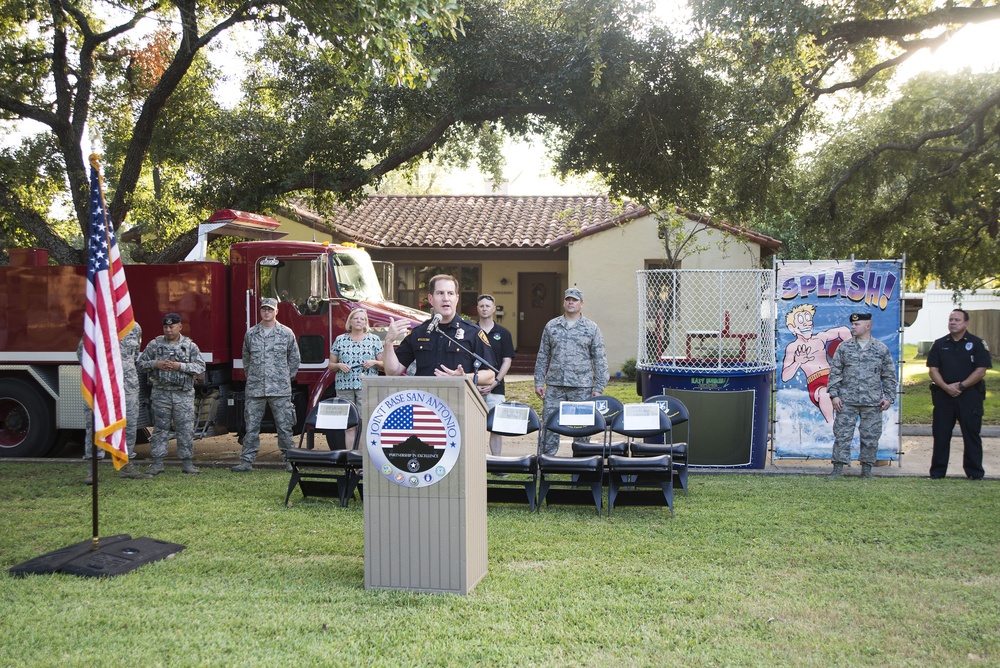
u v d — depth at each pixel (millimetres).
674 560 5922
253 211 14367
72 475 9336
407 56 10617
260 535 6648
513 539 6473
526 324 22938
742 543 6355
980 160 17625
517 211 23828
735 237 18812
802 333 9992
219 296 10586
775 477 9125
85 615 4828
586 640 4461
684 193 14609
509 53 13219
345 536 6613
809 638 4469
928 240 19703
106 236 6102
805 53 12156
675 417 8164
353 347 9477
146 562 5938
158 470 9320
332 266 10617
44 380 10711
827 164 18000
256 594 5199
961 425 9008
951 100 16750
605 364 8914
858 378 9070
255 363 9547
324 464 7691
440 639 4465
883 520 7031
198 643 4398
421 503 5199
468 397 5191
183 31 13195
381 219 22953
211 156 14398
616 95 13398
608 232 20297
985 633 4527
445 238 21469
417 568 5230
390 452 5227
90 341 6016
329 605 4984
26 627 4648
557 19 13484
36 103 15555
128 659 4203
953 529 6707
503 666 4133
